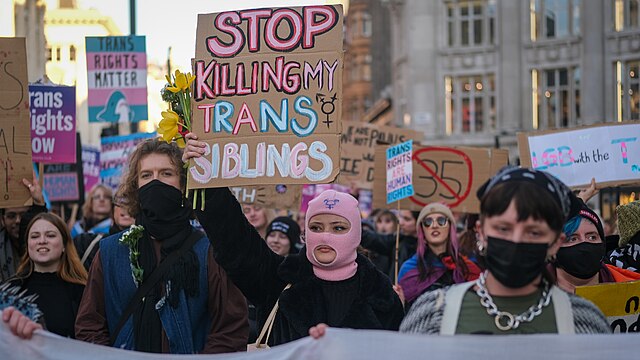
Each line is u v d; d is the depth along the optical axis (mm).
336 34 4750
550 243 3301
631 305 4945
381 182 9422
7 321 3947
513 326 3412
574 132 7473
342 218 4723
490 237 3324
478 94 39812
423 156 9227
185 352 4656
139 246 4789
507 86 39000
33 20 35188
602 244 5109
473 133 39781
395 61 46469
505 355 3400
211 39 4867
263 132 4750
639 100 36969
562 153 7480
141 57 11141
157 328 4648
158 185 4770
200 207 4645
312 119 4723
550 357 3391
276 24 4805
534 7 38812
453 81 40094
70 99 7859
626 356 3391
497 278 3348
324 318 4695
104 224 9391
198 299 4723
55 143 7828
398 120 45781
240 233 4723
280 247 8656
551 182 3338
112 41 11133
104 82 11125
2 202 5512
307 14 4781
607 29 37188
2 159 5516
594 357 3383
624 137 7348
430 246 7277
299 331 4656
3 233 6637
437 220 7203
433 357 3486
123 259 4773
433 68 40125
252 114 4773
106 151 11656
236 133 4770
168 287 4672
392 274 8734
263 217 9422
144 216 4770
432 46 40125
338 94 4715
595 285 4855
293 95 4754
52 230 5820
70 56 66500
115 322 4742
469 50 39719
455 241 7234
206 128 4789
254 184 4723
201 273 4734
